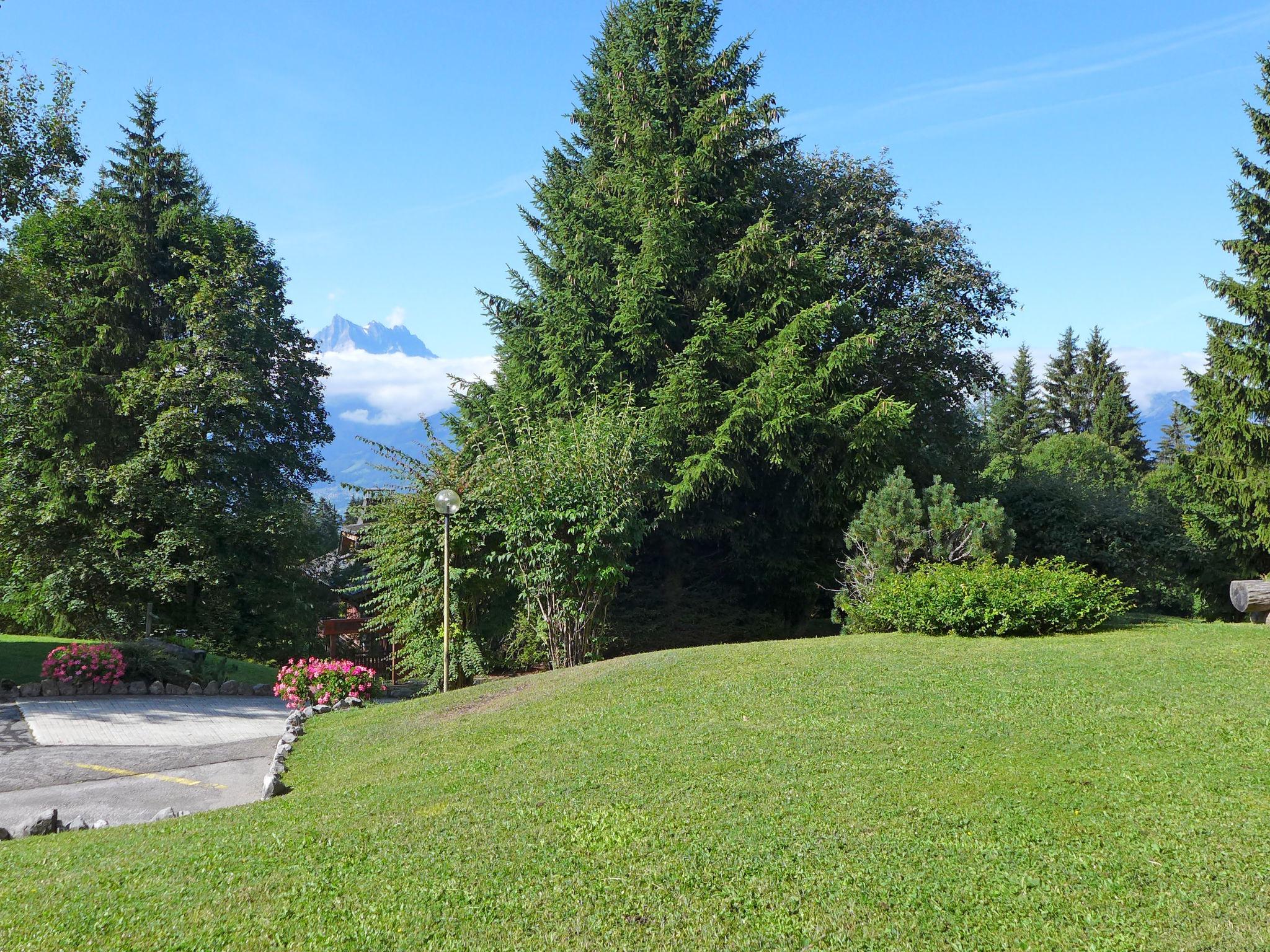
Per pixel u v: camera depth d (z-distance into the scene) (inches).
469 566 592.7
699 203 809.5
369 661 1042.1
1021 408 2783.0
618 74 858.8
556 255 897.5
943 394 993.5
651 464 670.5
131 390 975.6
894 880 189.9
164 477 971.9
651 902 187.2
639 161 841.5
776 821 225.9
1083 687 342.3
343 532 1159.6
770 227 768.9
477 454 620.1
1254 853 192.4
